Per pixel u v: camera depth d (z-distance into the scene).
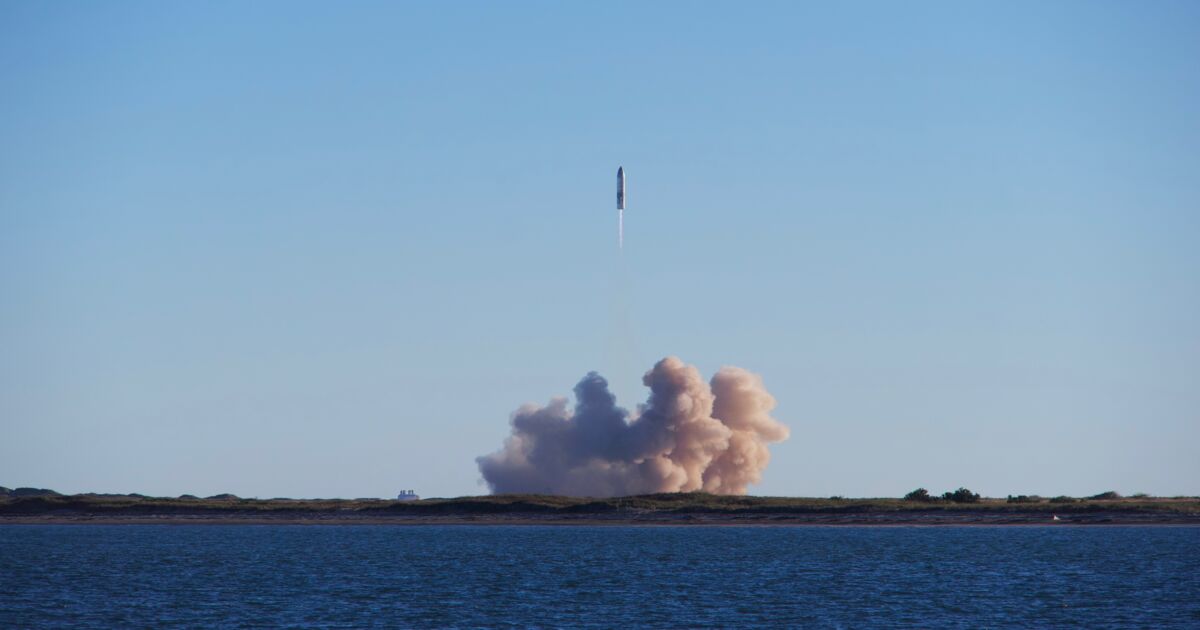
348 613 109.81
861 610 111.25
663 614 109.12
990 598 118.75
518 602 116.38
